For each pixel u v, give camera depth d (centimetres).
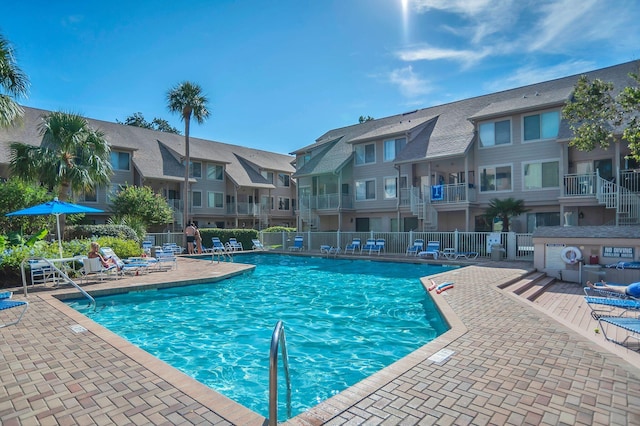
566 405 360
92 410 357
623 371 441
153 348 694
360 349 689
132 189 2681
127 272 1386
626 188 1797
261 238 2852
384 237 2294
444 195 2331
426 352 509
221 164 3788
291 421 336
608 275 1186
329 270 1777
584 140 1545
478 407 358
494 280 1148
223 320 882
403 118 3162
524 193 2166
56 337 589
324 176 3186
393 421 334
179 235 2631
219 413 350
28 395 389
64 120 1702
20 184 1559
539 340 562
